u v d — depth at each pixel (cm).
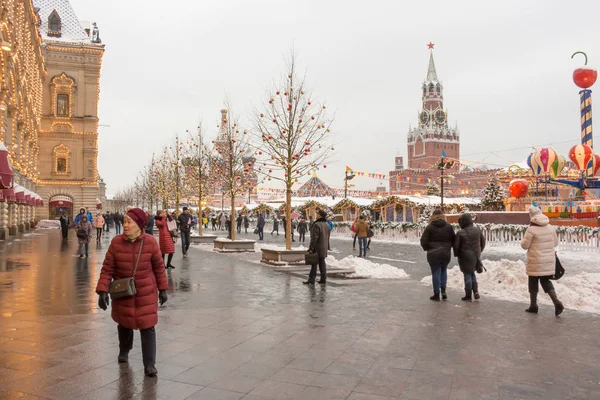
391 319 786
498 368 543
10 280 1177
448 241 966
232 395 455
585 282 1050
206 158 3191
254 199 8400
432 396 460
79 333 671
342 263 1534
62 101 5550
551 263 824
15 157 3097
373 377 509
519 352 605
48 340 634
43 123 5441
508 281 1059
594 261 1892
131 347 550
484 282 1102
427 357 581
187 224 1922
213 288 1100
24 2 3334
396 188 13988
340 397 454
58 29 5653
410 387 482
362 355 587
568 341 658
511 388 482
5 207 2875
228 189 2748
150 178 5606
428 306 898
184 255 1917
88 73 5597
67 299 927
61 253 1955
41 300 916
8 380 485
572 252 2200
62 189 5500
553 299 820
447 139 16050
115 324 725
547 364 559
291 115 1761
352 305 905
